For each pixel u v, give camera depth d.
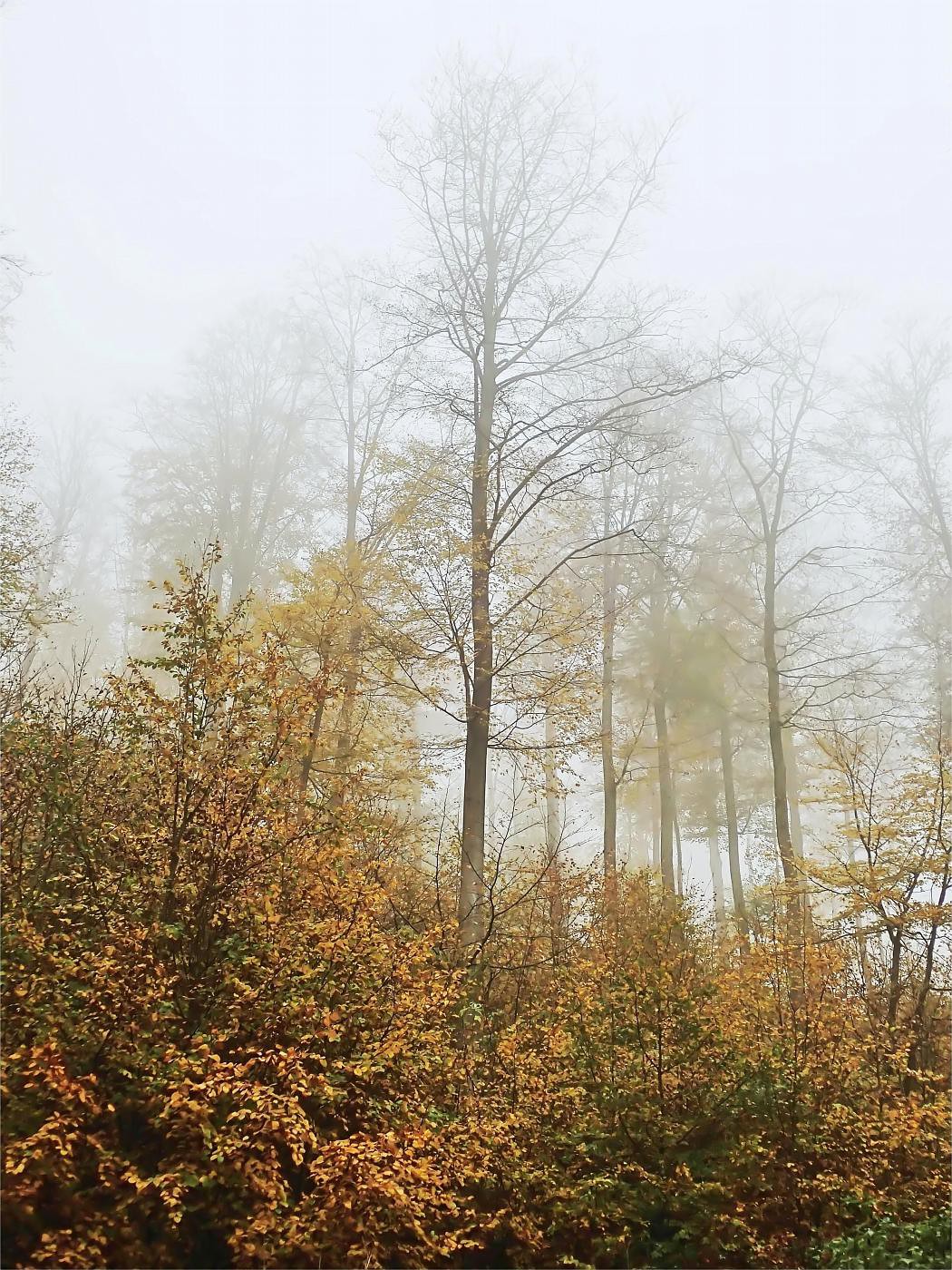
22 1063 4.42
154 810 5.85
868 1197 5.58
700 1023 6.38
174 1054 4.61
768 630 14.52
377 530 11.78
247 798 5.57
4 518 11.80
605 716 15.63
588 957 8.15
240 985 5.00
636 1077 6.16
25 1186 3.88
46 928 5.34
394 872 8.74
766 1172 5.76
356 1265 4.43
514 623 10.93
